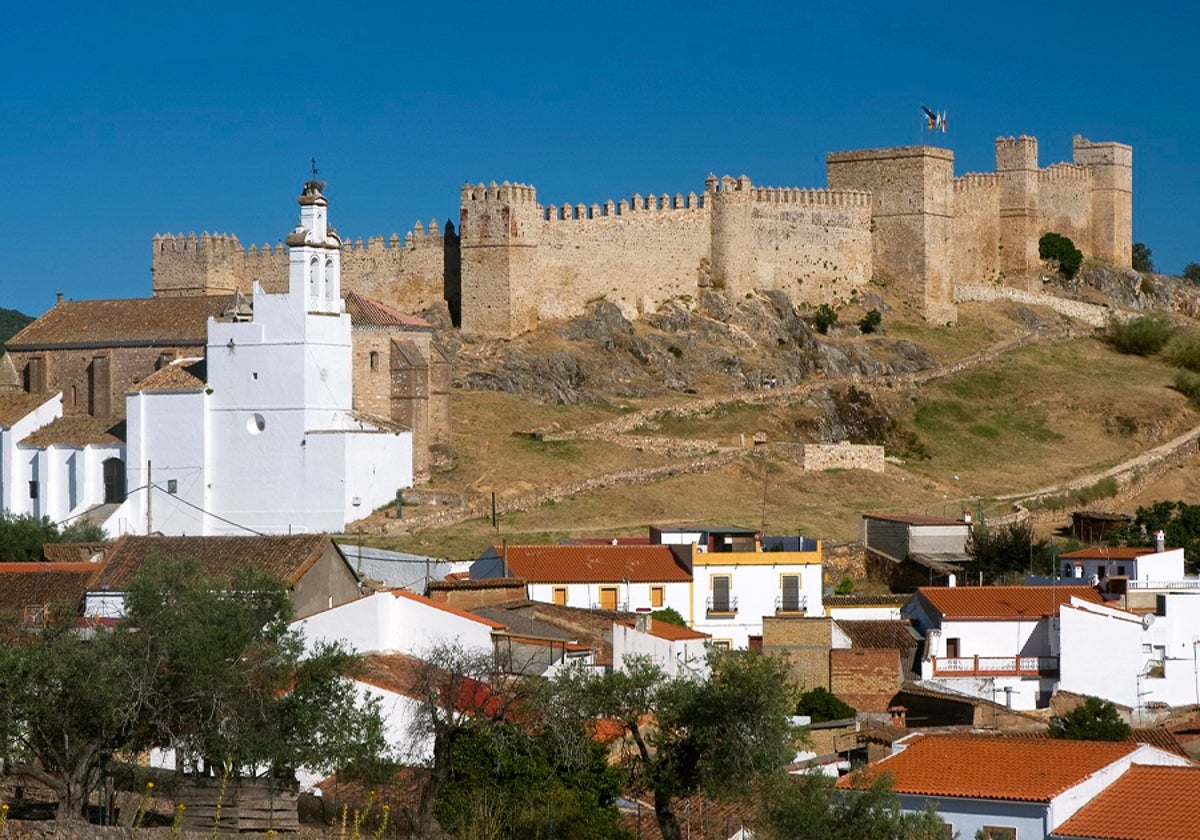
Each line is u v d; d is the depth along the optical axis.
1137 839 57.81
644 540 121.12
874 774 62.69
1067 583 111.94
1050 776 61.44
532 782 60.34
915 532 130.62
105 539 122.44
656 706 63.84
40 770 58.38
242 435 137.38
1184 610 96.56
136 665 59.34
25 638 62.50
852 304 193.88
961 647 98.38
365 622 74.88
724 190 182.25
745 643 99.69
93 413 151.75
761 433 164.38
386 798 60.84
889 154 197.38
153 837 46.31
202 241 171.88
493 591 92.62
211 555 86.81
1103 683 94.50
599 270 174.12
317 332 136.50
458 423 153.25
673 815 61.69
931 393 182.38
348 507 134.50
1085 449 176.00
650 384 169.12
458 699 65.94
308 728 59.91
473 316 167.50
